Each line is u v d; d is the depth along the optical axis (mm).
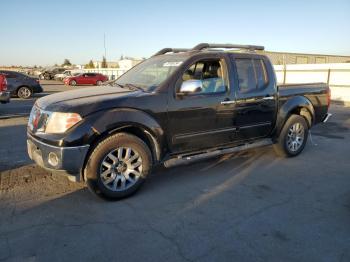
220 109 4801
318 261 2883
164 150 4426
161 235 3279
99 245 3088
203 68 4754
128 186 4141
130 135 4070
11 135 7676
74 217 3635
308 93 6223
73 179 3844
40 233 3281
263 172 5227
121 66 51750
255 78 5320
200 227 3445
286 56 33188
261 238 3246
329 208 3939
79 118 3730
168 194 4301
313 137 7953
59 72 45750
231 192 4391
